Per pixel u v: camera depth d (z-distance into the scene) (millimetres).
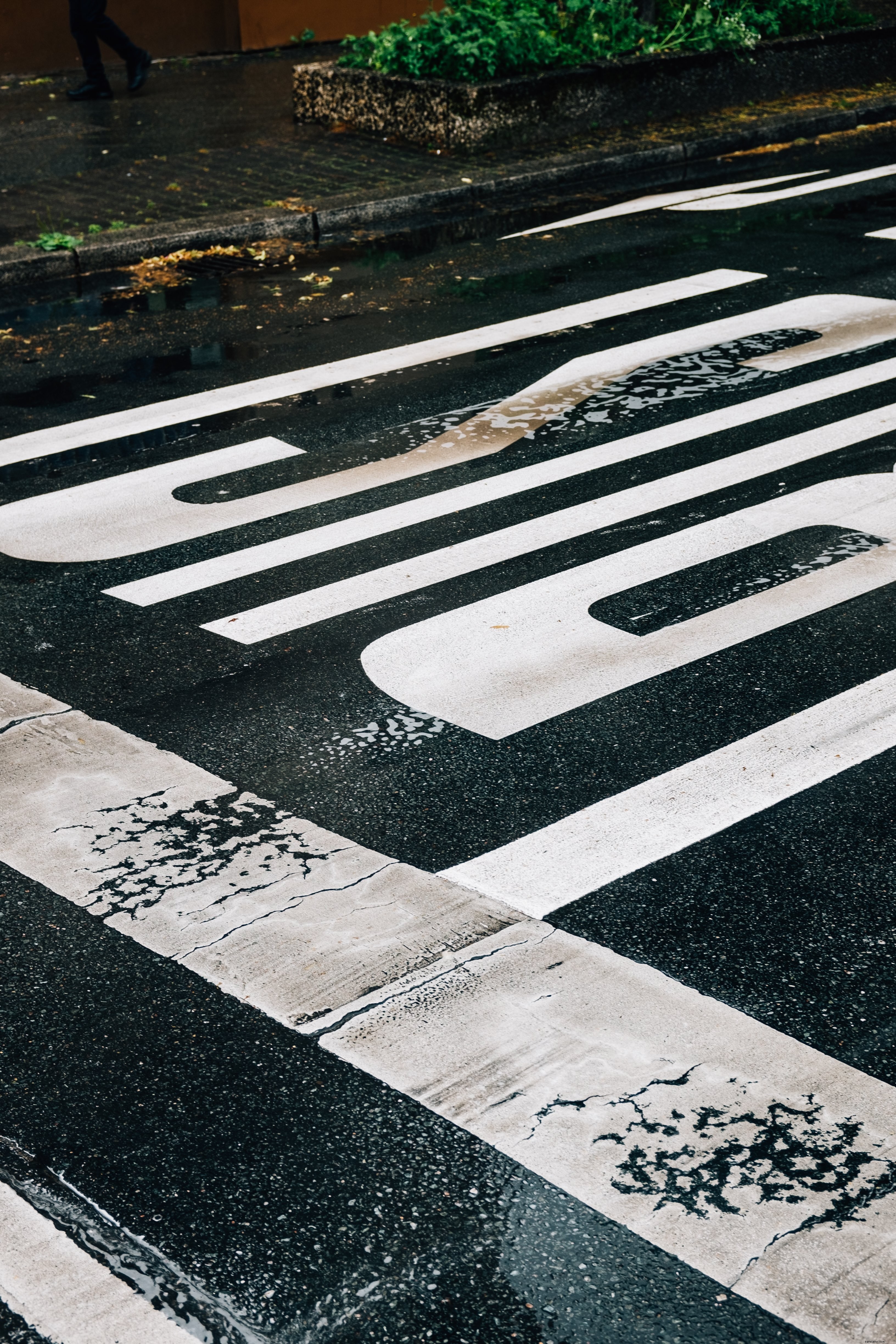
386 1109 3330
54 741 4895
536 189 13164
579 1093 3352
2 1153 3252
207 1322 2848
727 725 4863
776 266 10391
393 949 3844
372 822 4406
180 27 19031
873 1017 3574
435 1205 3084
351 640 5500
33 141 14742
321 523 6574
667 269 10461
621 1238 2990
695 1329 2799
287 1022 3602
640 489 6793
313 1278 2934
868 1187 3088
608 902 4008
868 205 12000
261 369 8750
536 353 8805
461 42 14133
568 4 14938
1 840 4348
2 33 17766
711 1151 3186
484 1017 3592
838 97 16047
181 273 10945
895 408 7672
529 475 7012
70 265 10961
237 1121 3316
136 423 7945
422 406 8008
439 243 11516
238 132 15000
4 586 6074
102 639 5602
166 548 6375
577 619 5594
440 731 4871
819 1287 2867
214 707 5074
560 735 4832
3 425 8000
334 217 11969
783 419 7590
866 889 4035
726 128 14594
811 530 6285
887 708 4934
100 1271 2959
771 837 4270
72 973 3801
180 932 3936
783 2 16125
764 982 3697
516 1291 2891
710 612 5621
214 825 4406
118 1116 3346
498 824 4379
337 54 19531
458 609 5711
